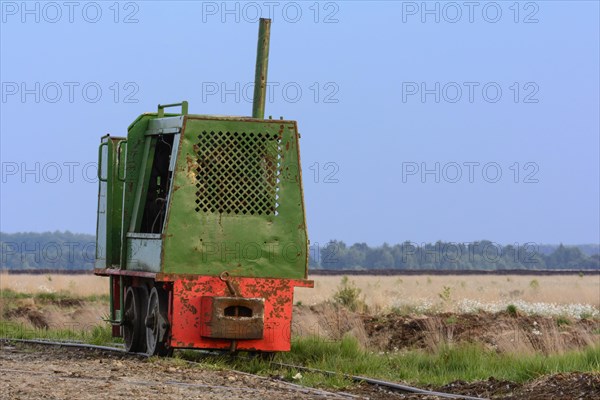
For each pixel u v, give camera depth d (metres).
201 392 30.95
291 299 40.38
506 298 94.50
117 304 47.16
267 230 40.38
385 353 45.25
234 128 40.31
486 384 35.25
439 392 34.81
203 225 39.81
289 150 40.81
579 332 51.91
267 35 44.75
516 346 44.25
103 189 47.28
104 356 42.66
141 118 43.72
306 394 32.06
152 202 43.56
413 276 188.88
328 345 43.78
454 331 55.19
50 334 54.88
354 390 34.69
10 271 185.00
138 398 28.89
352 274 197.25
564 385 32.84
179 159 39.78
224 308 39.16
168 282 39.81
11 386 30.42
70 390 29.78
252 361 40.28
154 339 41.12
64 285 111.88
